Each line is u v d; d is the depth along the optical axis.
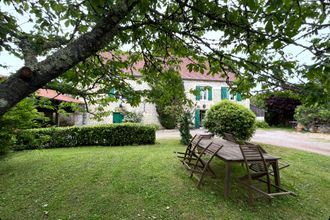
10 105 1.31
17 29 2.35
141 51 3.11
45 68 1.44
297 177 6.51
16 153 8.93
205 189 5.51
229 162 5.09
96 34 1.64
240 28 2.19
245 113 9.81
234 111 9.83
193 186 5.64
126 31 2.56
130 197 5.06
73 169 6.80
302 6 2.02
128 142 11.58
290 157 8.77
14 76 1.37
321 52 1.79
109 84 3.16
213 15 2.17
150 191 5.33
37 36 2.25
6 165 7.22
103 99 3.72
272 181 6.17
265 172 5.30
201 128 21.28
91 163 7.39
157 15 2.37
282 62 2.11
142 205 4.74
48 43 2.16
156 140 13.27
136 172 6.52
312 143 13.08
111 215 4.38
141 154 8.70
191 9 2.22
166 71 3.30
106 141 11.46
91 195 5.15
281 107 25.09
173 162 7.52
